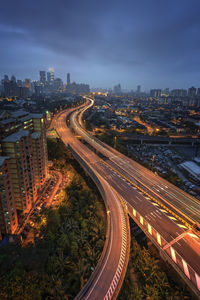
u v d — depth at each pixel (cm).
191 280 5831
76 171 14438
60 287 5872
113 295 5391
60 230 7956
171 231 7825
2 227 7244
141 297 6275
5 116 8100
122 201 9806
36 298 5097
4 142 7544
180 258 6588
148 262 7312
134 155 19225
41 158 10788
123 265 6294
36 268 5947
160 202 9831
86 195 10894
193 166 16675
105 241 7288
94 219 9094
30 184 9306
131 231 9469
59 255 6775
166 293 6375
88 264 6688
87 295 5375
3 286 4997
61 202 10088
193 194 12838
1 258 5669
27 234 8088
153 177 12738
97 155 16488
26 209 8975
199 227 8194
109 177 12431
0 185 6775
